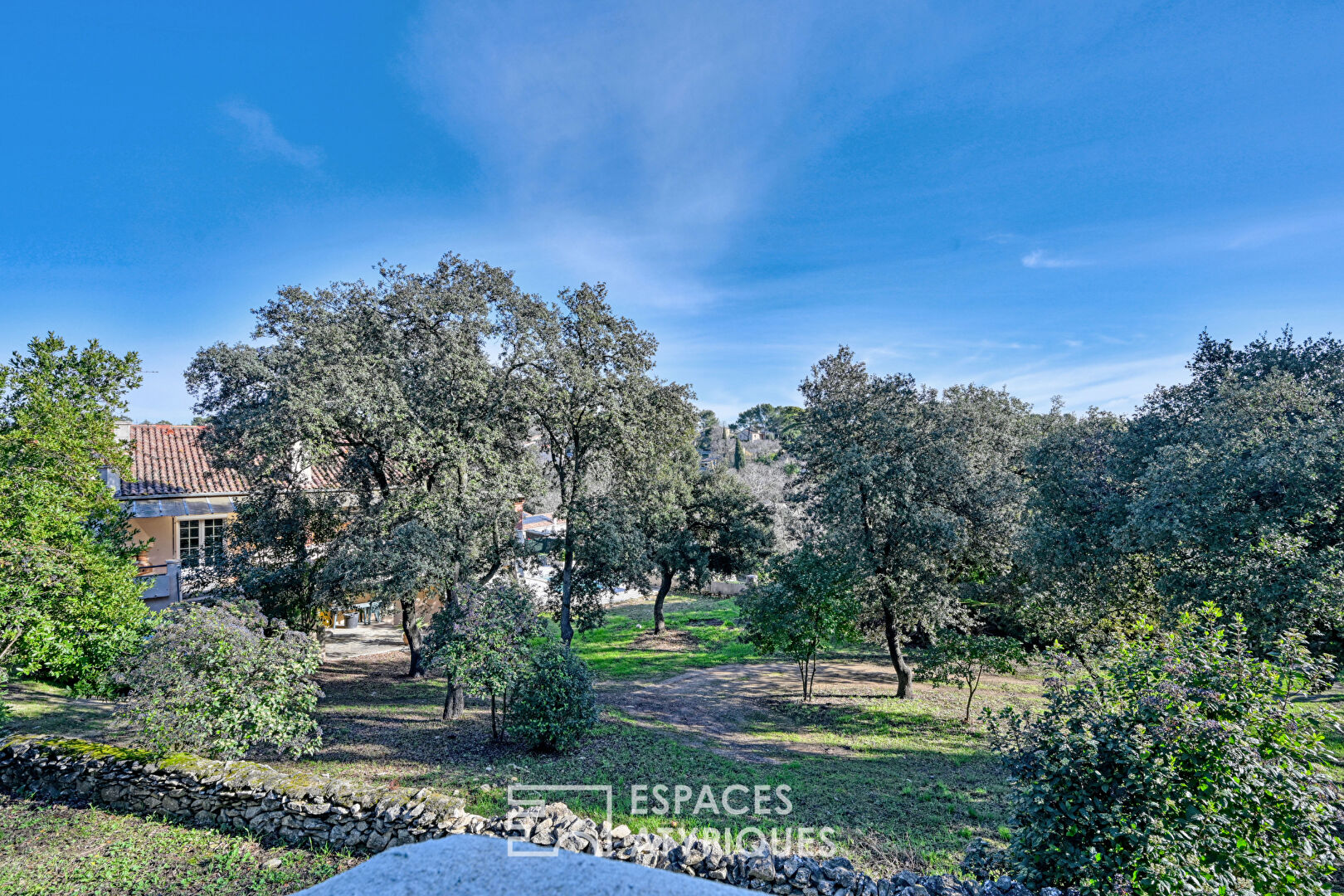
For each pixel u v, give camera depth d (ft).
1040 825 18.69
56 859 22.65
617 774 37.60
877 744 47.11
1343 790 19.65
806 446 60.08
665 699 59.88
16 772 28.96
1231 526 39.63
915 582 56.34
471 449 48.29
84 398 44.88
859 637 61.57
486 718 48.78
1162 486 42.93
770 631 57.62
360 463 54.39
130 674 30.60
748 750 45.37
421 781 34.76
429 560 44.42
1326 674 22.08
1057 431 66.39
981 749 45.93
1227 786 17.33
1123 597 53.01
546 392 52.75
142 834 24.88
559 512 63.77
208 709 30.07
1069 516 59.11
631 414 58.44
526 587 49.60
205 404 57.11
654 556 86.38
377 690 57.88
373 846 23.86
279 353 49.98
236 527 57.88
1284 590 35.14
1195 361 66.33
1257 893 16.55
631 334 59.47
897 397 57.00
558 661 43.19
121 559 45.21
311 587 57.16
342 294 51.72
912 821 32.94
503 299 53.06
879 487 54.65
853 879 20.99
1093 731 19.02
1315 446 37.93
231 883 21.58
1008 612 75.82
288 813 25.00
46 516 37.01
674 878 10.48
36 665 36.52
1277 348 61.46
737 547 93.76
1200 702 19.06
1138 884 16.35
